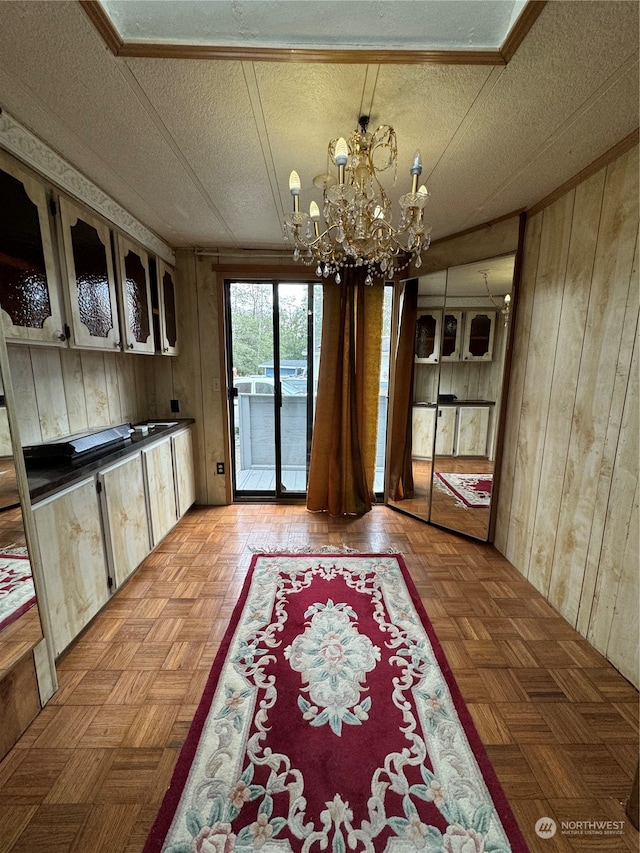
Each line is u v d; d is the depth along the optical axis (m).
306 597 2.04
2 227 1.33
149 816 1.05
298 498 3.53
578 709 1.39
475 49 1.11
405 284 3.04
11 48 1.07
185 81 1.22
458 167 1.77
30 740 1.26
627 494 1.52
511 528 2.41
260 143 1.58
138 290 2.38
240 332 3.30
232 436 3.42
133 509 2.19
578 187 1.80
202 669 1.55
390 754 1.22
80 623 1.68
